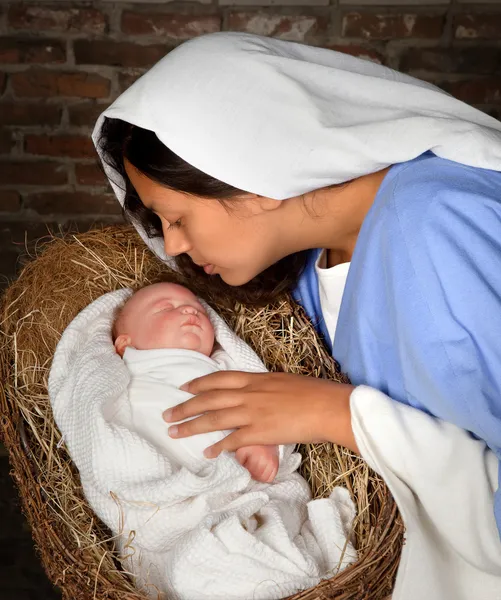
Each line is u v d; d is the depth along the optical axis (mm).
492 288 952
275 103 983
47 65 2105
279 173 989
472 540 1002
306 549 1157
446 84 2178
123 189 1209
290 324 1397
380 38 2109
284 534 1128
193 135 977
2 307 1417
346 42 2113
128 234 1545
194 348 1393
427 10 2080
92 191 2258
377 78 1044
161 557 1173
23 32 2068
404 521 1017
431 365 974
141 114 980
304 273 1367
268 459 1208
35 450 1296
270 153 983
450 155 993
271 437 1109
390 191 1017
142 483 1163
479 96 2191
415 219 979
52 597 1745
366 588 1036
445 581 1028
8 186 2230
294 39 2104
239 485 1168
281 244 1111
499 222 970
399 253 991
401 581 1015
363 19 2084
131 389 1337
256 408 1128
